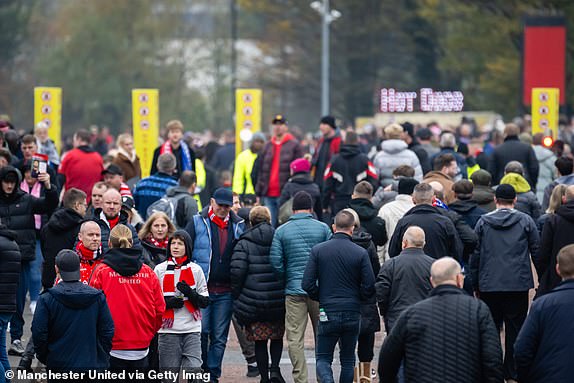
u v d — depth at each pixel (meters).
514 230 45.25
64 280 36.50
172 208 53.38
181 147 66.12
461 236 44.50
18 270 43.75
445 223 43.34
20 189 52.72
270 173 72.75
